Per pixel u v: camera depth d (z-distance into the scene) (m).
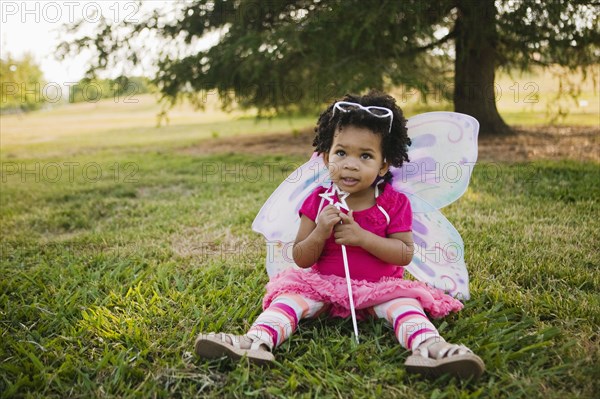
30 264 3.65
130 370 2.16
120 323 2.58
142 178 6.80
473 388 2.01
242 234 4.06
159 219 4.70
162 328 2.56
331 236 2.53
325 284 2.43
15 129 15.88
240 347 2.19
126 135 13.62
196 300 2.86
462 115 2.61
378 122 2.42
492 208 4.43
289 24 7.91
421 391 2.01
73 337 2.46
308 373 2.11
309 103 10.13
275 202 2.71
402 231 2.52
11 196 5.96
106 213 5.05
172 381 2.09
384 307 2.37
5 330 2.58
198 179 6.58
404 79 7.55
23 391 2.09
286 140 10.69
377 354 2.27
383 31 7.43
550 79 9.54
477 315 2.51
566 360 2.16
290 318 2.32
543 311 2.60
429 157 2.70
